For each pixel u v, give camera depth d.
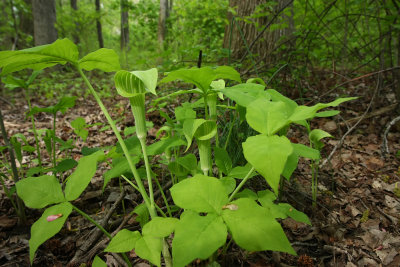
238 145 2.25
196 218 0.99
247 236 0.92
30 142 3.91
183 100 4.12
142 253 1.03
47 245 1.87
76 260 1.68
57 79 8.87
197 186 1.09
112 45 17.39
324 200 2.33
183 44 8.73
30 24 12.09
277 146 0.92
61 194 1.19
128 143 1.74
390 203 2.33
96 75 10.30
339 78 4.83
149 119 3.96
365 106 4.17
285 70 3.99
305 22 4.71
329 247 1.81
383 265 1.69
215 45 7.32
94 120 4.86
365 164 2.96
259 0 5.27
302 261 1.64
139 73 1.16
